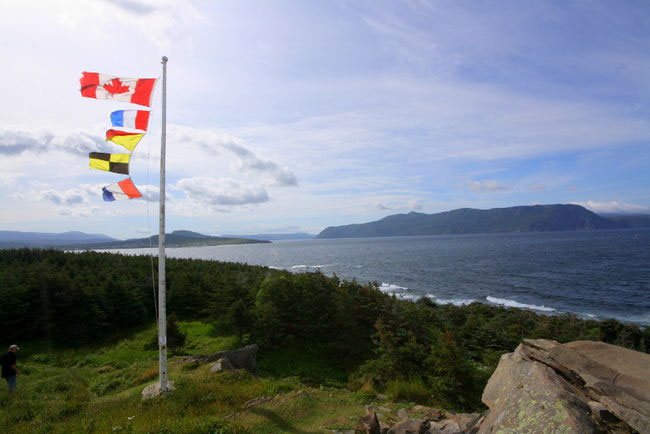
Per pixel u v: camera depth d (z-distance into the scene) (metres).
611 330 43.03
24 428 12.72
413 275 105.69
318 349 34.28
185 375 18.31
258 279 46.53
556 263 118.56
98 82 14.20
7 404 16.02
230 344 33.50
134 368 23.05
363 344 34.31
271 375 28.45
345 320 34.31
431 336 34.59
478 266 121.06
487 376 24.30
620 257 127.06
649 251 145.62
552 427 5.54
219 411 12.58
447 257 158.50
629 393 6.57
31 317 35.94
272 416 11.99
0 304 34.41
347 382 27.55
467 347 35.22
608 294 70.19
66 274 40.50
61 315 35.69
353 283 43.62
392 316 36.78
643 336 41.50
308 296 36.72
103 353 32.12
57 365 28.42
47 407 15.15
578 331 44.16
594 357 8.16
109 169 14.55
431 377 21.89
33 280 36.84
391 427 10.04
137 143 14.66
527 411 6.14
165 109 14.45
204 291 48.94
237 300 38.00
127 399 14.91
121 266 54.78
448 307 54.22
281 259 181.75
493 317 49.06
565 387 6.57
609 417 5.86
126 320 41.53
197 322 44.50
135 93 14.43
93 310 36.50
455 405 19.98
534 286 81.44
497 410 7.02
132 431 10.52
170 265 59.97
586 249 165.00
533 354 8.10
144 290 47.72
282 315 35.09
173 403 13.23
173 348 31.67
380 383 23.84
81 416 13.50
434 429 9.80
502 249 188.00
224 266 69.88
